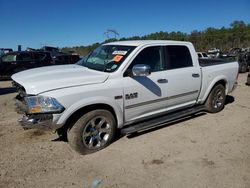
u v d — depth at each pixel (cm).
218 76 669
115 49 538
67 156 458
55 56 1928
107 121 480
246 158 450
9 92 1084
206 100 671
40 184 380
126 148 487
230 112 706
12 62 1563
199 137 537
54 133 549
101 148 481
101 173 406
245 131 570
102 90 458
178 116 582
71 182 384
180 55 589
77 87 439
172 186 374
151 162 438
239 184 378
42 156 457
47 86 426
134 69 473
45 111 418
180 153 468
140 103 514
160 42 557
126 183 381
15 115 685
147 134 550
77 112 452
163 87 543
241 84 1195
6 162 436
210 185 376
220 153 469
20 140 519
